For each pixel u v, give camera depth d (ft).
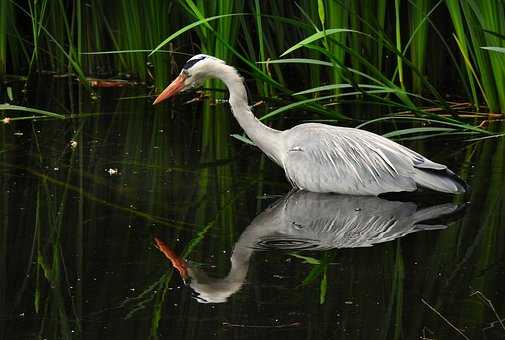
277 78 56.80
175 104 54.65
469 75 49.96
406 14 53.88
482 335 27.27
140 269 32.30
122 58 60.08
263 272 31.99
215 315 28.73
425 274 31.55
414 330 27.61
